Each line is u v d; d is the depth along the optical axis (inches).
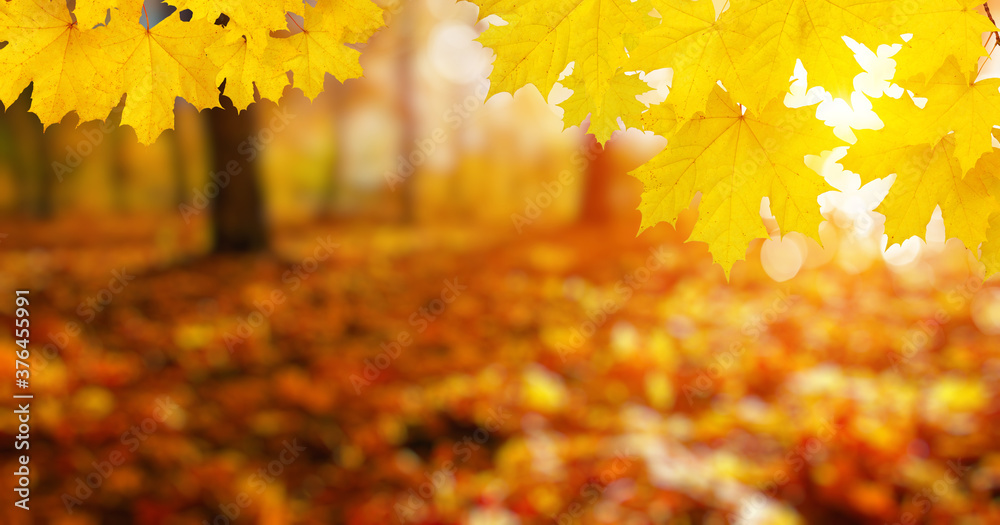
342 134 926.4
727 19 36.0
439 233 624.1
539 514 142.1
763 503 143.6
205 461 161.2
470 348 254.2
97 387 191.2
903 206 41.3
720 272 371.9
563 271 408.2
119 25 39.7
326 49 42.8
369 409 195.2
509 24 37.2
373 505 147.2
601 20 37.2
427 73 768.9
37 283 317.1
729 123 40.3
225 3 39.7
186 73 41.9
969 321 257.1
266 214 392.8
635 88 44.3
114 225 660.1
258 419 186.1
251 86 43.2
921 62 35.8
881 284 330.3
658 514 139.9
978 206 40.8
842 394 192.4
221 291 309.3
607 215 614.5
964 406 174.7
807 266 373.1
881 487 143.8
